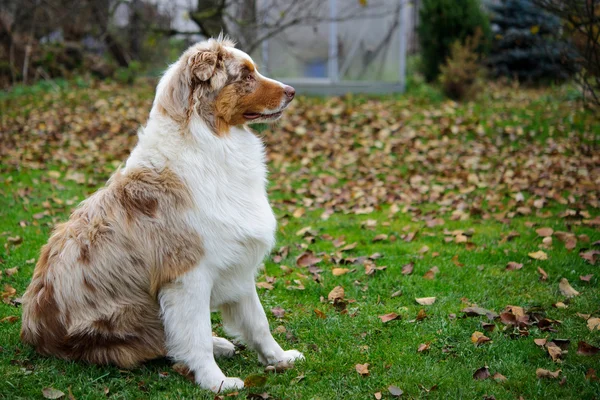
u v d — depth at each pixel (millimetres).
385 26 14945
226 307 3752
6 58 14633
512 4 16375
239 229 3402
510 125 10641
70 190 7727
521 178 7855
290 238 6227
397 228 6461
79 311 3438
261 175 3670
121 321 3432
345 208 7246
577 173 7797
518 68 16422
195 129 3396
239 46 12234
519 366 3658
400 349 3945
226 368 3793
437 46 15148
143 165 3449
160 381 3510
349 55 15031
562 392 3369
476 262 5418
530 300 4625
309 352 3953
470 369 3650
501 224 6383
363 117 11227
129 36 17125
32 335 3664
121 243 3381
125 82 15227
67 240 3510
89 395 3309
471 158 8906
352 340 4090
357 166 8961
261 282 5113
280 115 3662
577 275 5008
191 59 3408
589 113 10320
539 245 5684
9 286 4816
